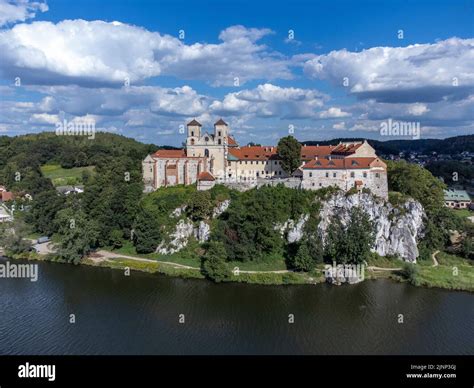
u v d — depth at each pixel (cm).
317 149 17075
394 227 13050
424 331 8681
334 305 9988
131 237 14425
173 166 15912
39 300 10338
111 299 10362
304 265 11719
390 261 12781
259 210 12762
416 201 13600
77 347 8038
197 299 10344
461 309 9775
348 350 7925
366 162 13825
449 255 13400
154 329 8744
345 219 13200
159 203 14400
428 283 11250
